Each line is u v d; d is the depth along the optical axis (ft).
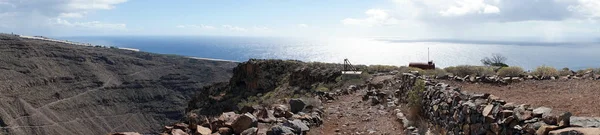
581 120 17.84
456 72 60.80
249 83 168.66
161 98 618.44
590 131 15.89
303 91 112.68
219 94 182.80
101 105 561.43
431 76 55.31
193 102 203.21
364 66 133.18
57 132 436.76
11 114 426.51
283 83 149.89
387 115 44.52
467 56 493.36
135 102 593.01
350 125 39.99
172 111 582.35
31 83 544.21
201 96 198.59
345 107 53.31
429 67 119.14
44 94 534.37
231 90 178.19
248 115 31.60
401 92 53.42
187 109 205.77
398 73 83.30
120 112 556.51
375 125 39.52
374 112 47.11
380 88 70.33
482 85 44.39
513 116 21.04
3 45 622.54
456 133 28.81
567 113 18.52
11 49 621.72
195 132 30.42
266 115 37.88
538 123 19.22
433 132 33.55
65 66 643.45
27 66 588.09
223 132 30.42
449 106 31.17
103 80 635.66
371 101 55.42
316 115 41.27
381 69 118.52
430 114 36.37
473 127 25.54
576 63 186.80
